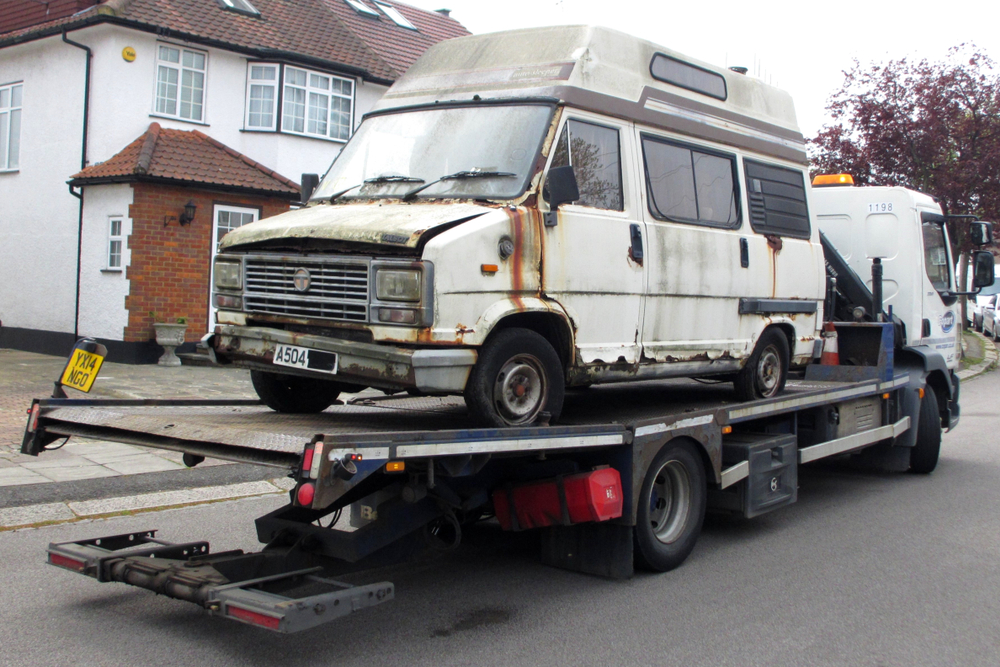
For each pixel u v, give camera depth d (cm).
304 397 630
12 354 1825
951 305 1073
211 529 694
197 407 632
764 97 787
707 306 691
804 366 837
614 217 607
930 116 2012
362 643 479
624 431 566
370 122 657
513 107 591
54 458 880
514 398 530
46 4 1945
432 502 527
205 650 463
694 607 547
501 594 568
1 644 464
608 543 593
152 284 1680
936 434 980
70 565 497
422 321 485
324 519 691
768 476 700
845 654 477
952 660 472
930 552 680
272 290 551
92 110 1775
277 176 1825
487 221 519
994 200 2050
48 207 1869
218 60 1873
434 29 2730
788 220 802
